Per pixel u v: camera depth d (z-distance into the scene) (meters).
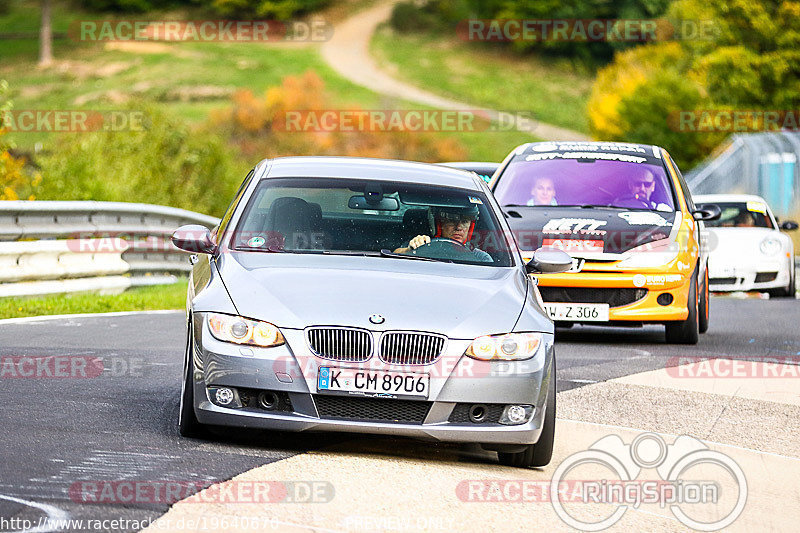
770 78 181.50
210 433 23.42
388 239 26.17
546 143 48.72
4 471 19.55
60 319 43.88
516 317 23.39
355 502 19.30
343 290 23.28
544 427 23.31
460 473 22.30
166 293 56.25
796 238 113.12
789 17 180.88
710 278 67.81
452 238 26.56
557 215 43.38
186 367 23.47
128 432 23.44
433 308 23.00
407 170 28.84
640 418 28.89
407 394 22.16
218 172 101.75
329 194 27.20
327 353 22.23
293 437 24.39
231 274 23.95
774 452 26.05
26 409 25.14
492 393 22.50
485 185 29.44
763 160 126.81
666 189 45.47
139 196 84.50
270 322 22.38
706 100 191.88
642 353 40.62
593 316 41.69
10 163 69.75
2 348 34.72
